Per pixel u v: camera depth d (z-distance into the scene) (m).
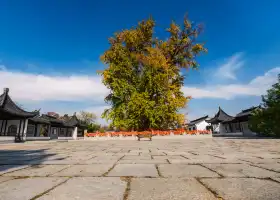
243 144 10.49
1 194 1.90
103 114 26.97
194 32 28.11
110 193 1.92
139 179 2.51
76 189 2.06
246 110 39.75
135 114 24.92
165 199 1.74
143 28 28.33
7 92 28.81
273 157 4.70
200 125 56.66
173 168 3.30
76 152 6.86
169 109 25.38
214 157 4.85
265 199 1.70
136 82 27.23
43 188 2.11
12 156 5.62
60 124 44.22
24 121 27.98
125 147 9.55
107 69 26.86
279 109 20.42
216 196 1.80
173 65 28.97
